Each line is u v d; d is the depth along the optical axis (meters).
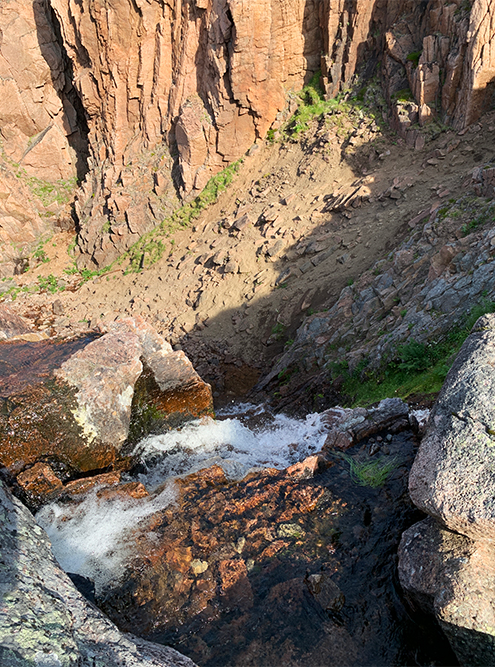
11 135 28.36
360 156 20.53
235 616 3.95
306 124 23.36
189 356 17.94
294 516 4.87
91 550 4.43
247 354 17.33
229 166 24.72
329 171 21.09
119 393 5.93
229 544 4.57
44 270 26.62
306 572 4.29
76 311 22.81
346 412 7.75
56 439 5.39
